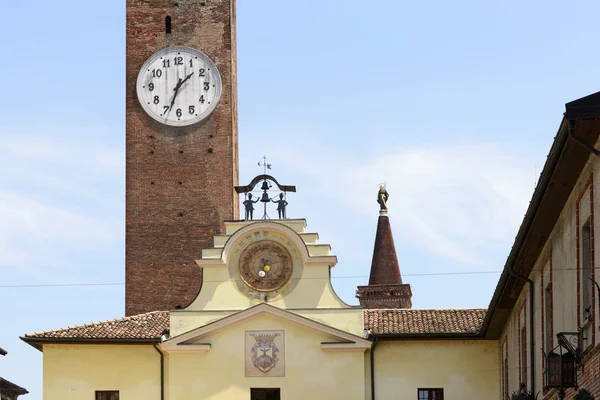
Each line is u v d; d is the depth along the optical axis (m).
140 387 79.62
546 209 48.91
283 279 80.69
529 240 53.53
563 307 48.44
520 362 64.25
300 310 80.06
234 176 98.12
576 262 45.28
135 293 95.56
